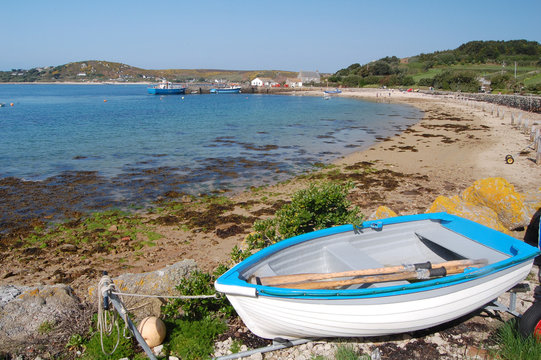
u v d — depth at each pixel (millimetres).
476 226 6371
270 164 18812
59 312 5516
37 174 16625
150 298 5789
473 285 4965
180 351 5070
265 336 5070
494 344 5148
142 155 20781
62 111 48844
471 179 14852
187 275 6348
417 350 5086
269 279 4977
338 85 115938
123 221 11328
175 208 12445
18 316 5270
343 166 18125
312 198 7477
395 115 43469
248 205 12586
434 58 127000
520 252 5383
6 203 12883
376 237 6668
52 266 8578
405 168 17250
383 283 5359
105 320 4910
